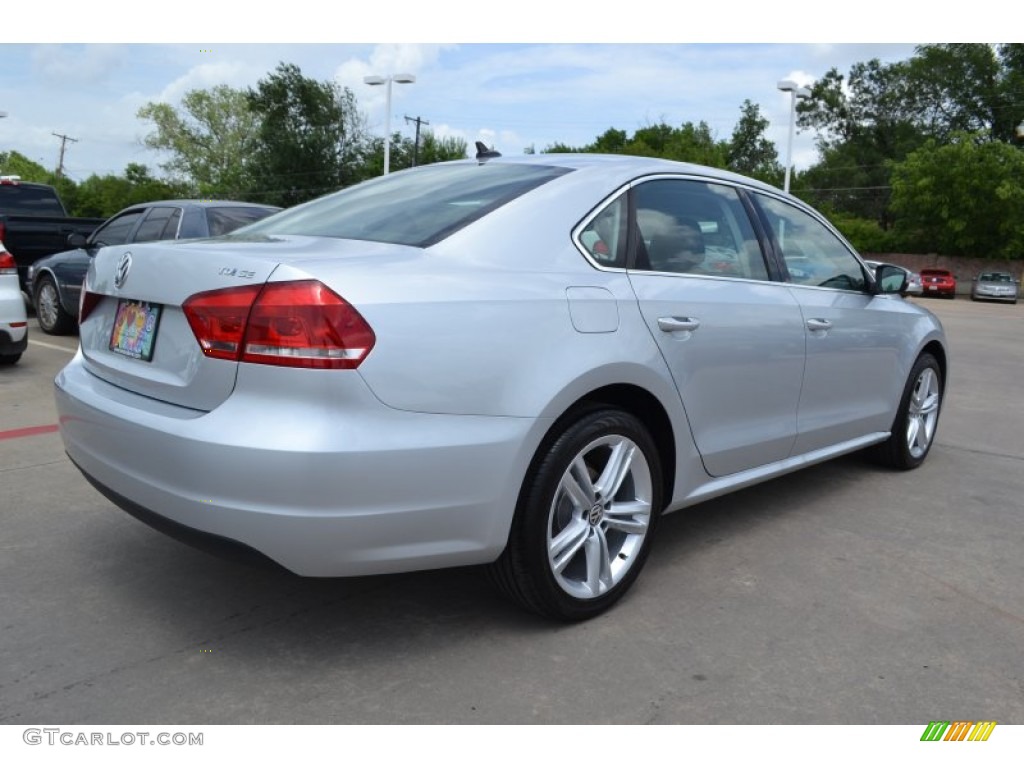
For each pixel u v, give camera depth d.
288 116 51.50
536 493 2.69
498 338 2.57
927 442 5.18
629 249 3.14
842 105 65.19
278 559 2.34
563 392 2.67
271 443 2.27
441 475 2.45
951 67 59.28
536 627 2.91
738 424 3.52
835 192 63.16
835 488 4.66
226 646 2.73
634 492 3.08
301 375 2.29
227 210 8.24
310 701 2.44
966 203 40.53
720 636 2.88
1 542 3.53
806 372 3.86
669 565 3.49
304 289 2.32
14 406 5.99
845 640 2.88
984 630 2.98
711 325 3.28
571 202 3.04
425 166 3.68
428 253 2.67
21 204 13.03
